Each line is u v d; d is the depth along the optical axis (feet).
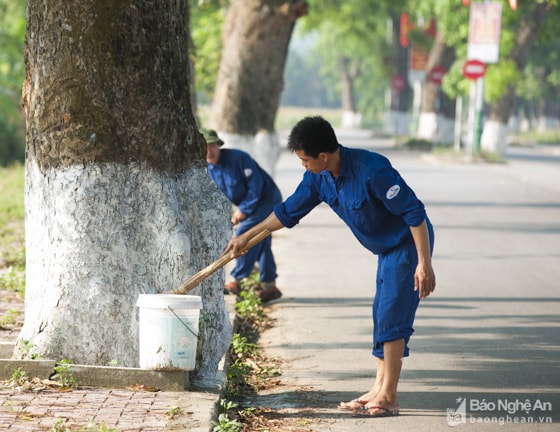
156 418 25.55
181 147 30.60
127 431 24.41
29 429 24.31
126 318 29.27
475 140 155.12
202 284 30.48
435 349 36.76
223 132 80.64
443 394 30.66
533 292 48.96
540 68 302.86
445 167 144.87
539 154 199.62
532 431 27.07
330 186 27.50
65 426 24.53
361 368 34.19
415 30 226.79
